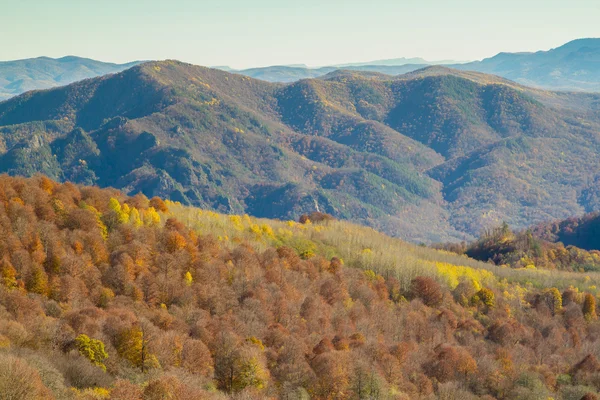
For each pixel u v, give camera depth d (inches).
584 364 6122.1
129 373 3804.1
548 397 5388.8
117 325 4173.2
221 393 4010.8
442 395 5093.5
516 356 6437.0
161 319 4921.3
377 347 5374.0
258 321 5575.8
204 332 4736.7
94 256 5964.6
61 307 4822.8
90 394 3250.5
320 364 4630.9
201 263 6555.1
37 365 3216.0
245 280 6476.4
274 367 4655.5
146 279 5748.0
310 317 6136.8
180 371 3929.6
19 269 5108.3
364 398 4517.7
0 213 5905.5
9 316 4165.8
